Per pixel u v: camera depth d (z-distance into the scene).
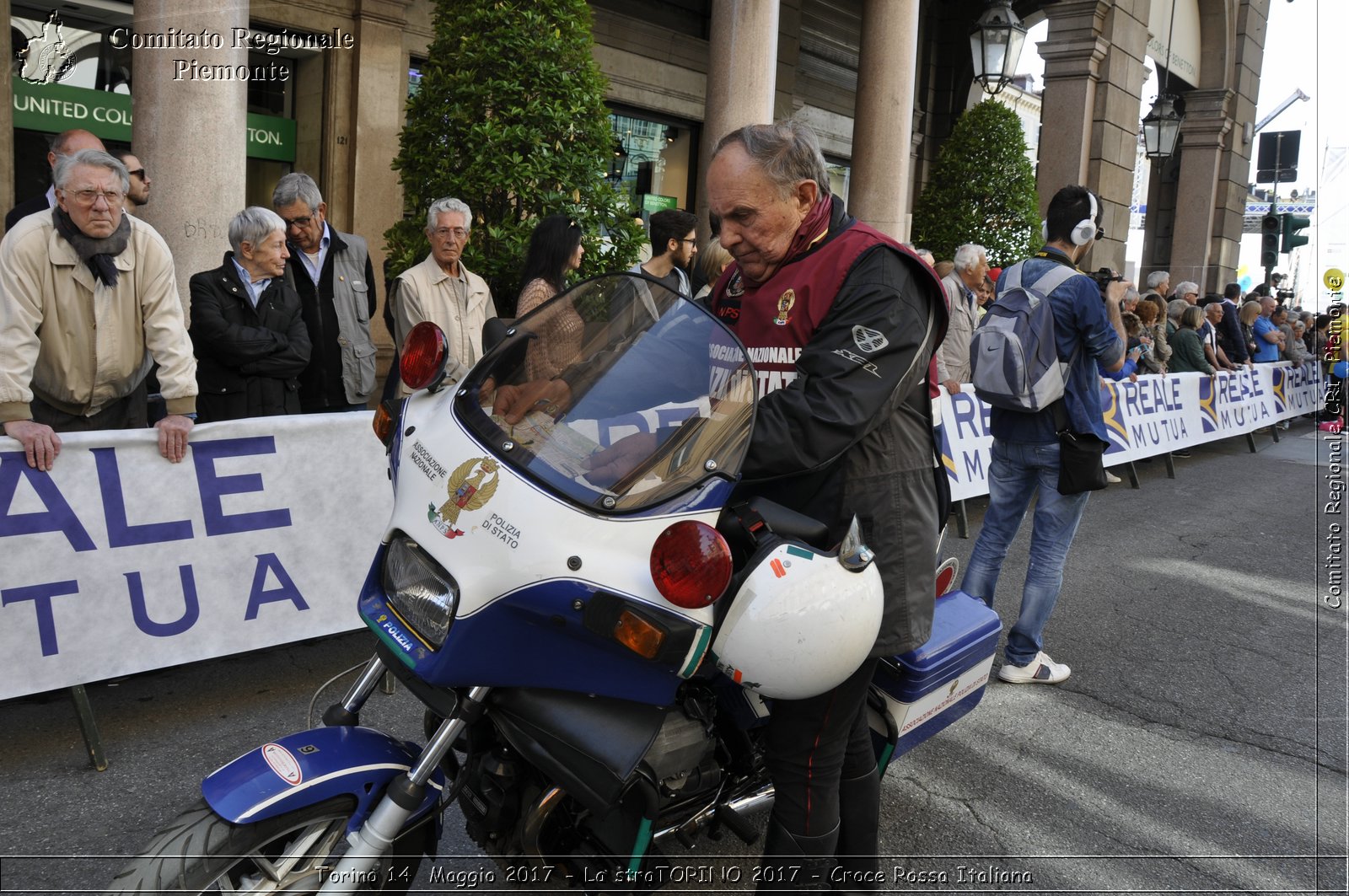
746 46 7.45
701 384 2.00
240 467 3.44
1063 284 3.94
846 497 2.10
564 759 1.87
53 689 3.02
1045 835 3.06
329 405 4.73
